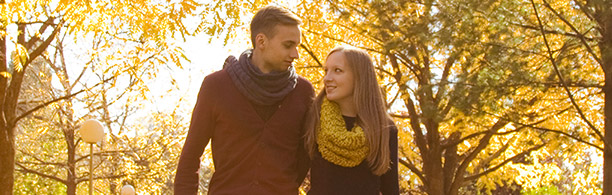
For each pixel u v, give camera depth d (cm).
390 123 326
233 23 911
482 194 2333
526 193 1577
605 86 916
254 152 298
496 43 855
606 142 890
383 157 318
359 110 317
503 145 1413
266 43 302
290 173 306
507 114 962
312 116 312
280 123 304
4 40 1237
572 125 1205
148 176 2017
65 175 2447
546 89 886
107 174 2167
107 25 970
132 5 914
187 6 895
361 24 1010
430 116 912
